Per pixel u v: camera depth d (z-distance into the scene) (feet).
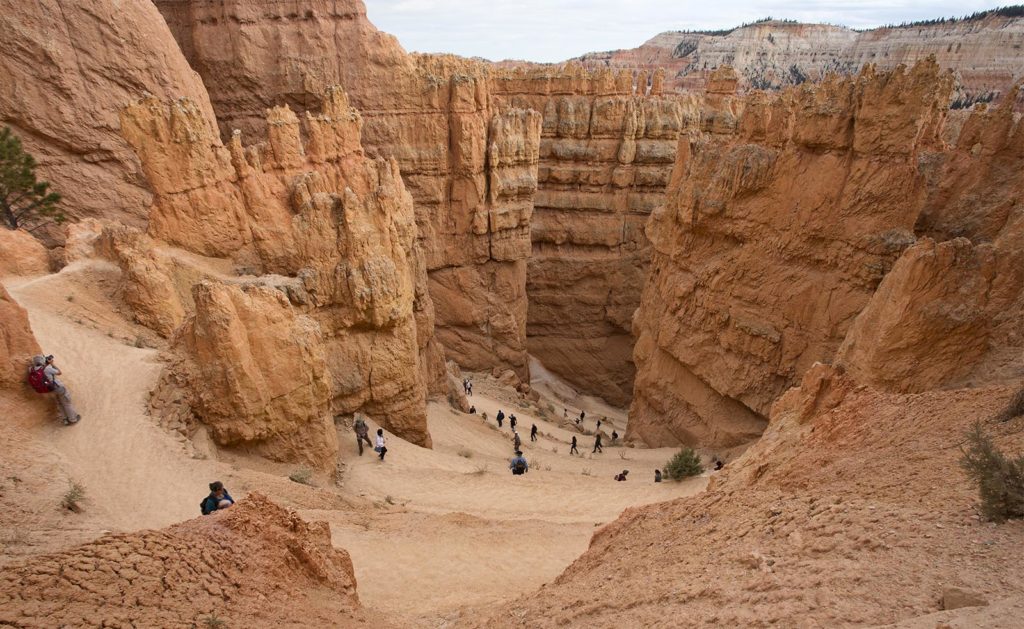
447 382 126.62
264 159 91.40
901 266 65.62
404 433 95.25
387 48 154.71
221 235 84.38
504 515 63.93
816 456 35.83
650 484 77.82
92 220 91.09
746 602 19.07
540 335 207.51
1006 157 84.48
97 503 42.73
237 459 62.18
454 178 162.40
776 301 94.58
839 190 86.74
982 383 58.29
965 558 18.13
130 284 71.92
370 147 156.56
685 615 19.57
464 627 30.78
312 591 29.37
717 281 102.78
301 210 86.63
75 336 62.34
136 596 22.09
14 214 99.71
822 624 16.28
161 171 80.23
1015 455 24.02
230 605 23.75
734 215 100.07
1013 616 14.38
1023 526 19.07
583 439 129.80
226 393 61.36
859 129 83.41
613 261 202.80
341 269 86.22
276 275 83.71
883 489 25.72
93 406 54.13
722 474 47.26
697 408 111.34
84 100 115.24
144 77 122.83
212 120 136.05
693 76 464.65
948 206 87.30
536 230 203.72
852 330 73.41
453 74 156.04
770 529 24.99
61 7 112.37
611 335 207.72
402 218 107.24
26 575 21.45
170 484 48.44
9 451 44.50
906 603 16.42
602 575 29.43
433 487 71.82
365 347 89.92
